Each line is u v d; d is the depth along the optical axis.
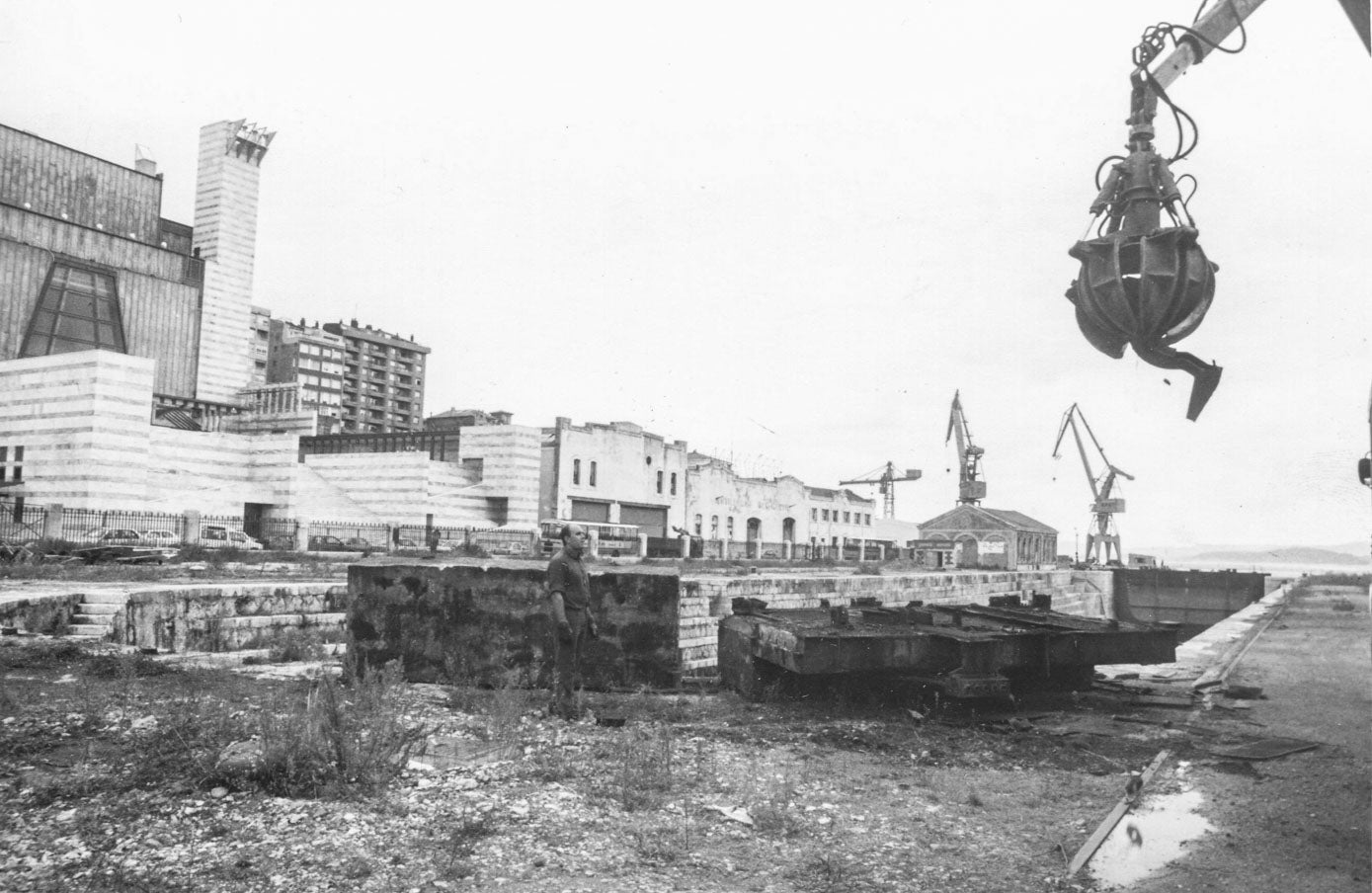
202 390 52.47
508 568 10.77
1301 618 22.98
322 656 14.27
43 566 22.70
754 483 67.62
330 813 5.40
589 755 7.17
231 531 33.19
